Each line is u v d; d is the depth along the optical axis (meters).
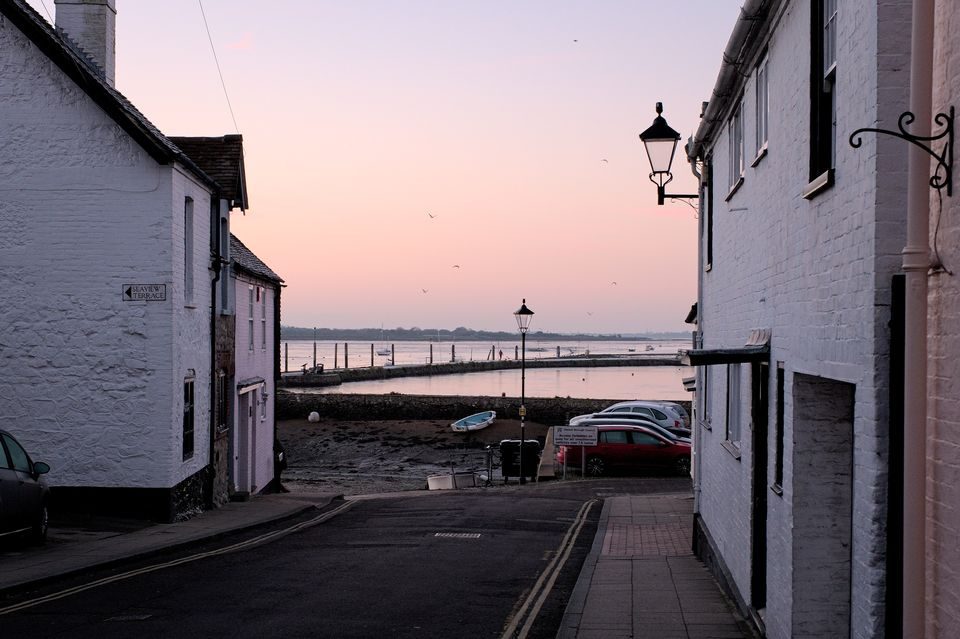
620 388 104.94
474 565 14.05
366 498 27.72
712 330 14.15
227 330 23.56
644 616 10.34
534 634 9.55
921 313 4.91
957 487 4.58
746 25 9.23
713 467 13.54
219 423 22.80
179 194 18.66
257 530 18.66
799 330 7.41
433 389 103.69
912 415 4.91
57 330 18.05
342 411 68.00
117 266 18.06
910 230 4.92
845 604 7.21
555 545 16.66
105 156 18.03
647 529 18.53
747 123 10.66
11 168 17.97
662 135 14.11
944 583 4.71
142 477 18.11
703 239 15.63
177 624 9.48
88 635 8.93
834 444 7.28
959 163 4.60
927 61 4.87
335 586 11.94
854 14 5.97
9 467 13.59
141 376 18.11
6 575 11.83
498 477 36.16
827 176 6.39
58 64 17.89
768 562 8.57
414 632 9.45
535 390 100.94
